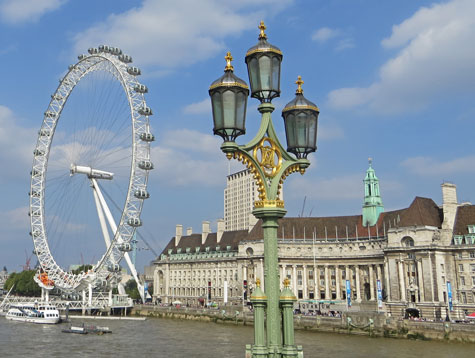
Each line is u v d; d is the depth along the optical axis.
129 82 138.62
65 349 91.62
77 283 162.88
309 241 171.12
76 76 152.12
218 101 14.36
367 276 160.00
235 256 186.12
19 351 89.25
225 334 115.44
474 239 128.12
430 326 103.25
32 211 152.00
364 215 167.25
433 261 129.75
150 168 138.75
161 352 87.56
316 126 15.75
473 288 124.75
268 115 15.12
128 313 181.00
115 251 146.25
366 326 111.69
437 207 142.00
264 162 14.84
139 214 141.50
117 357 82.50
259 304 14.16
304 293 167.62
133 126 137.50
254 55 15.04
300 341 101.88
